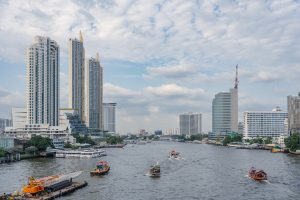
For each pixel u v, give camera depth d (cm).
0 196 12406
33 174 19250
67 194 13975
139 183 16700
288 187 15612
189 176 18925
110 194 14175
